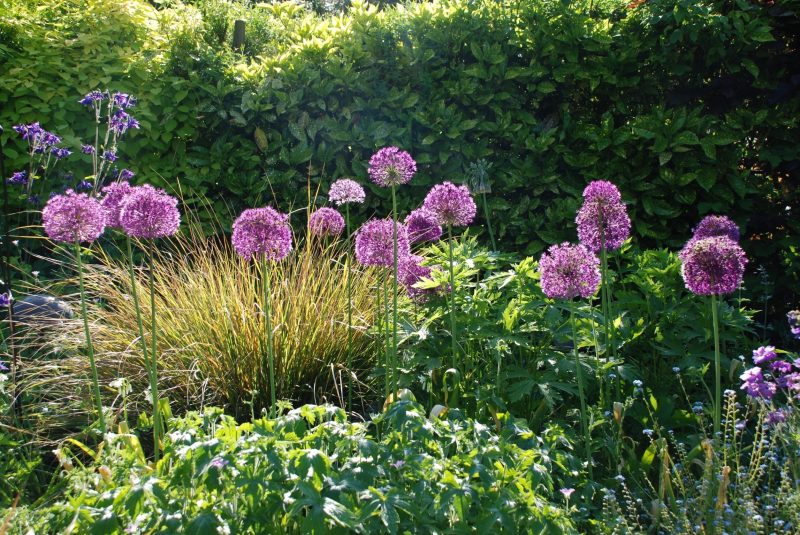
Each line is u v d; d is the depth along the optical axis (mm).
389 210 5723
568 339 3521
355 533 2219
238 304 4012
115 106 5875
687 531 2482
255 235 2920
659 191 5352
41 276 5496
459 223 3393
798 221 5133
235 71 5914
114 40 6336
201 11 7500
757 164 5461
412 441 2500
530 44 5605
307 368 4020
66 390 3758
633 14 5496
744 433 3525
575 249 3025
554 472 3047
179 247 5660
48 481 3287
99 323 4219
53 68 6066
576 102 5781
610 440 3199
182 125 5969
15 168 5957
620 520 2566
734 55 5277
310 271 4488
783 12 5062
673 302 3822
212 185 5887
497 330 3596
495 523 2281
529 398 3578
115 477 2469
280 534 2258
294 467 2236
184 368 3898
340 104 5777
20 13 6148
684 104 5438
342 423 2557
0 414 3424
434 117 5605
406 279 3799
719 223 3914
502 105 5688
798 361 2953
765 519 2600
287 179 5691
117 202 3061
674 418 3449
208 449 2268
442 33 5605
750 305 5039
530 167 5516
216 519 2146
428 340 3748
